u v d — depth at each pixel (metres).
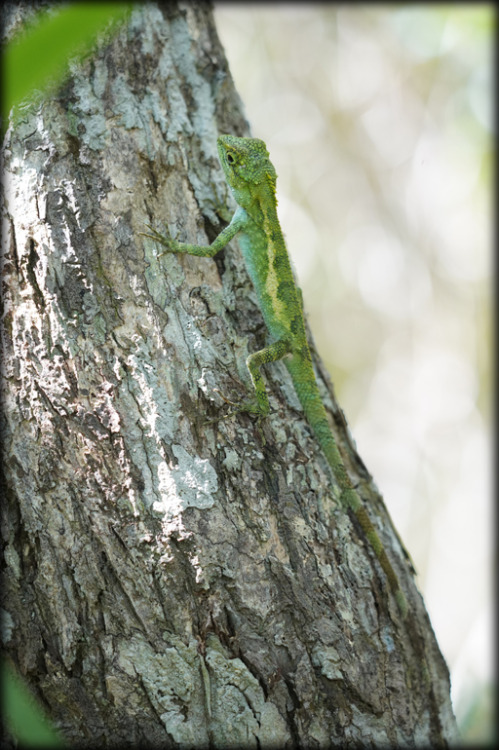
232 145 7.48
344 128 24.92
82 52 6.07
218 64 7.48
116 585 5.62
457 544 21.77
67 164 6.02
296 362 7.23
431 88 23.31
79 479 5.68
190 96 7.16
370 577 6.35
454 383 23.61
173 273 6.29
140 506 5.65
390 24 23.83
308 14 24.73
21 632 5.63
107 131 6.18
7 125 6.08
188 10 7.24
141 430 5.75
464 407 23.33
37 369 5.80
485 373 22.66
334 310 25.44
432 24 21.38
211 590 5.65
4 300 5.95
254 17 25.12
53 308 5.82
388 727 5.99
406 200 24.25
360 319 25.44
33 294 5.86
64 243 5.88
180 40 7.16
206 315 6.39
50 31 1.38
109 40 6.29
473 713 10.12
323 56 24.98
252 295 7.27
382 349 25.23
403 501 23.17
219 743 5.63
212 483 5.79
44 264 5.86
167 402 5.86
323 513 6.36
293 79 25.23
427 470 23.22
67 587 5.63
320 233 25.33
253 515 5.87
